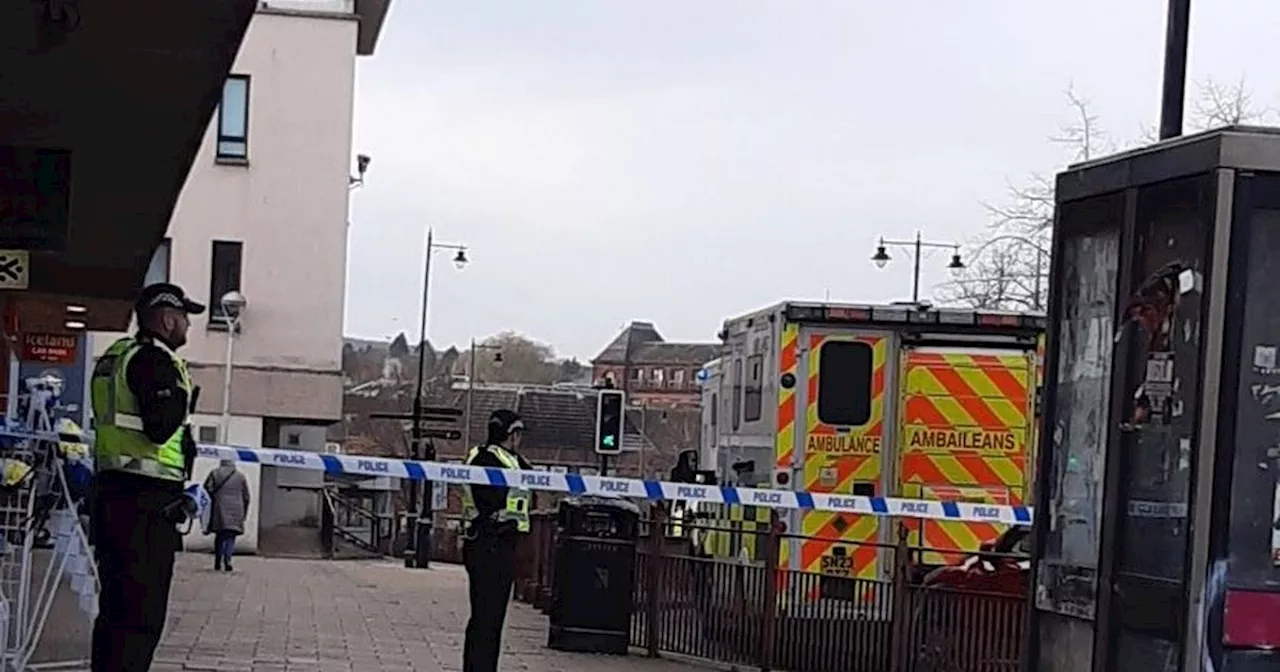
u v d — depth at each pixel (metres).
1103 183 7.54
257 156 35.25
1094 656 7.34
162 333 8.64
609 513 14.98
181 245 34.97
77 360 21.80
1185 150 7.00
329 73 35.56
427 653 14.71
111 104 9.82
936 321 15.98
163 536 8.54
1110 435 7.34
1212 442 6.78
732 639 14.20
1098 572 7.34
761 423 16.55
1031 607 7.95
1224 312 6.79
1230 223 6.80
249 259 35.19
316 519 36.25
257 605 19.00
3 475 10.28
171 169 11.76
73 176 11.95
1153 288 7.16
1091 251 7.69
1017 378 15.99
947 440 15.95
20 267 11.41
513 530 11.04
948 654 12.73
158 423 8.33
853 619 13.44
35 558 11.73
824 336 15.99
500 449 11.14
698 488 14.48
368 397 67.69
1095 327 7.64
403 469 15.11
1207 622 6.75
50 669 11.40
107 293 18.09
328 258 35.50
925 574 13.65
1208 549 6.76
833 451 15.92
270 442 35.62
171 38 8.33
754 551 14.91
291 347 35.34
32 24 8.05
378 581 24.83
